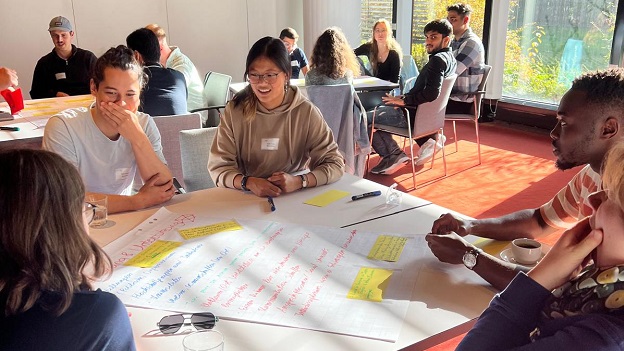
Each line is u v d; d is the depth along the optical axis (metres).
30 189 0.84
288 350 1.12
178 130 3.05
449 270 1.45
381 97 4.79
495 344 1.02
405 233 1.68
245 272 1.44
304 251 1.55
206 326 1.20
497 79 5.90
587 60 5.25
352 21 6.91
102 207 1.77
